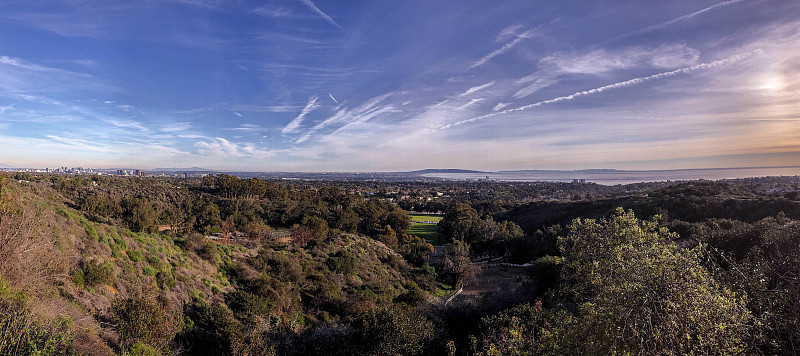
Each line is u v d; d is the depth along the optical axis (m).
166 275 13.71
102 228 14.66
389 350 9.55
